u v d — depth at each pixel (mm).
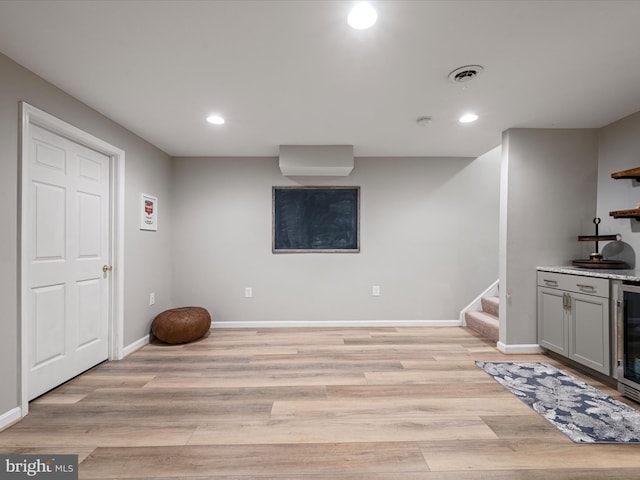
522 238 2998
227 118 2777
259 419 1896
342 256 4004
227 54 1832
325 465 1508
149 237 3441
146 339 3350
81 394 2217
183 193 3963
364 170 4004
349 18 1527
